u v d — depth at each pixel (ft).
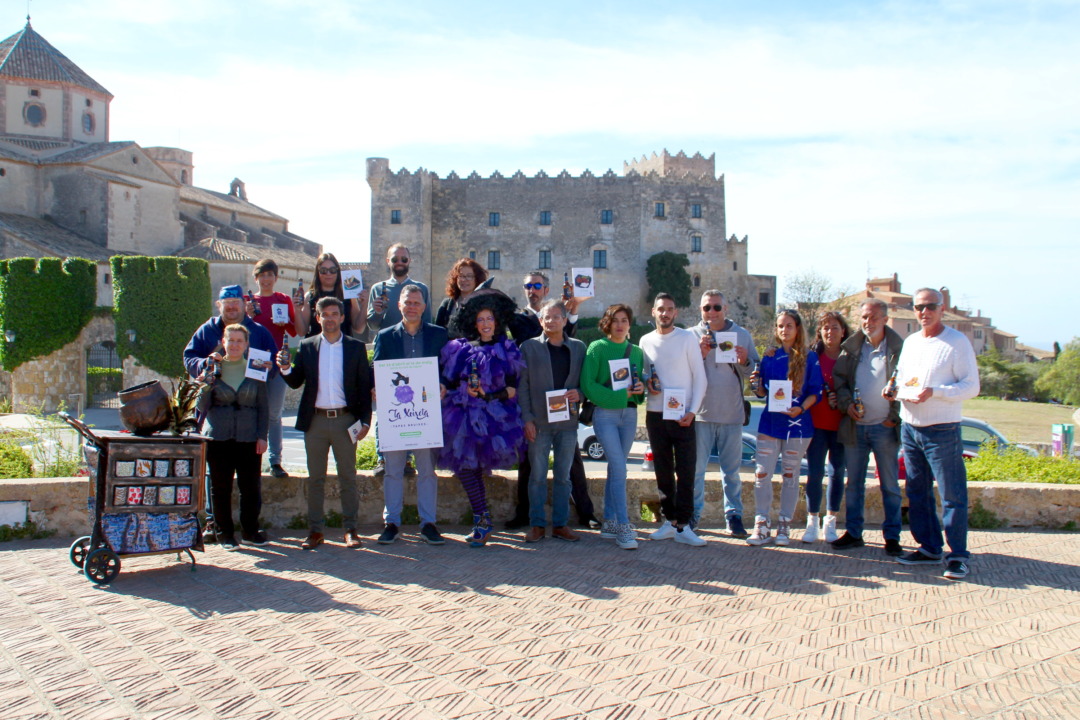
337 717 14.21
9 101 189.57
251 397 26.32
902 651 17.51
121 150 189.78
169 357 129.70
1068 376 211.20
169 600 20.77
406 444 26.14
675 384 26.89
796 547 27.20
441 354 27.27
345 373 26.66
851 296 254.68
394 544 27.09
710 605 20.58
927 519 24.90
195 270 132.26
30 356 127.44
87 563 21.75
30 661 16.62
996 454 38.96
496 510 30.76
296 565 24.36
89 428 22.50
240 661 16.71
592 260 265.34
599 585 22.30
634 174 266.98
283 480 29.68
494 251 266.98
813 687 15.61
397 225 258.78
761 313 281.54
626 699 15.01
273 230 264.11
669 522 28.17
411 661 16.78
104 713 14.30
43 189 184.34
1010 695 15.29
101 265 165.07
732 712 14.51
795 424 26.99
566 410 26.43
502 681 15.79
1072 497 30.09
